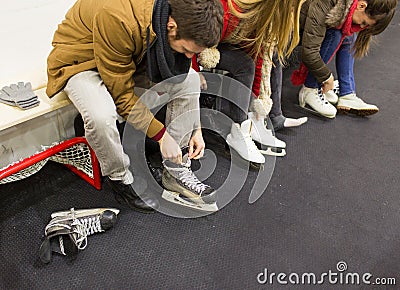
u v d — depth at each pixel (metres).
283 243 1.28
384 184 1.51
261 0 1.22
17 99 1.16
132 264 1.19
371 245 1.29
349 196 1.45
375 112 1.81
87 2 1.18
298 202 1.42
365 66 2.25
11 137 1.26
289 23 1.30
